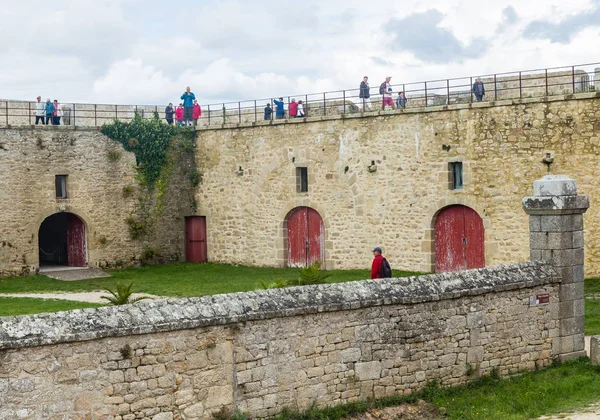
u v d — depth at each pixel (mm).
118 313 10867
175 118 31656
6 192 26891
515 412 12312
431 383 13195
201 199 30328
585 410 12141
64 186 28188
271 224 28281
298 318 12094
